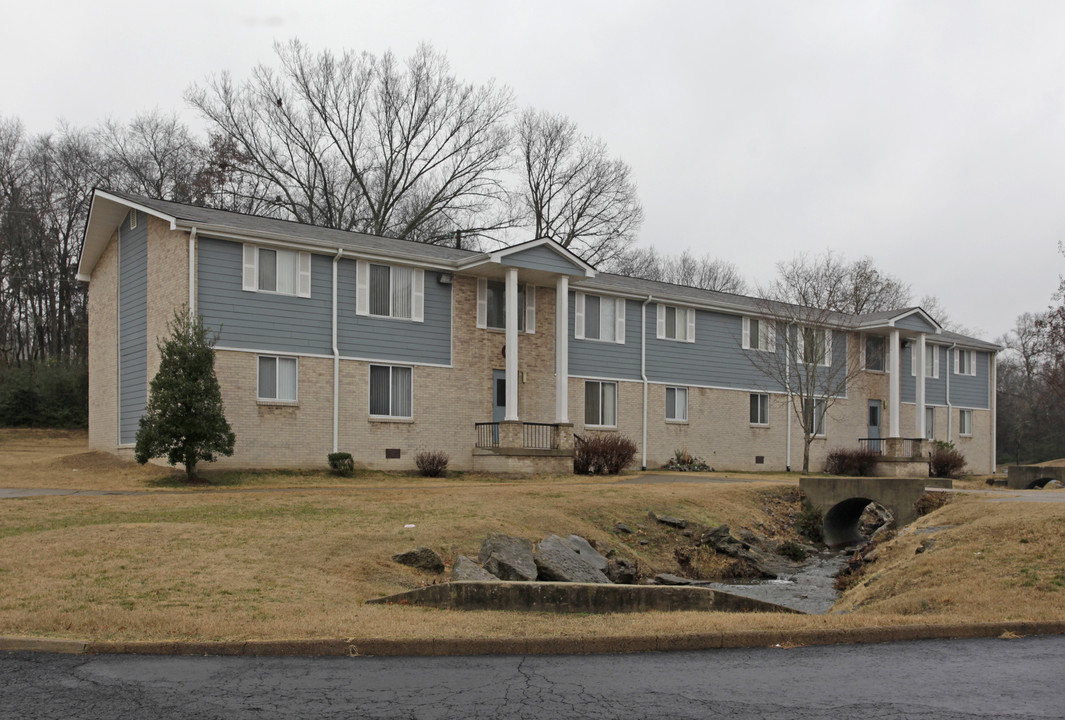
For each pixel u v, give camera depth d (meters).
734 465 36.53
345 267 26.83
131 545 13.73
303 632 9.36
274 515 17.22
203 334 22.64
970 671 8.37
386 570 13.77
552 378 31.39
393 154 49.38
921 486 23.77
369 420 26.86
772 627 9.91
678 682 7.90
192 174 48.59
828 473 38.47
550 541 16.41
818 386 38.91
